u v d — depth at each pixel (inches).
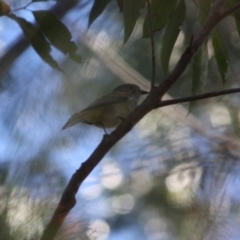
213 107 382.6
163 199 336.2
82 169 187.9
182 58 212.7
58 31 260.2
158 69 401.7
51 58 242.2
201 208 304.8
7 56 242.2
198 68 283.1
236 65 422.0
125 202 349.1
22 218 137.6
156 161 355.3
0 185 157.5
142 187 353.7
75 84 234.1
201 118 376.5
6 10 268.1
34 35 260.5
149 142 368.2
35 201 148.7
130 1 255.6
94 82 261.3
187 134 362.3
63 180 204.4
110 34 315.6
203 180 318.0
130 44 386.9
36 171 171.2
